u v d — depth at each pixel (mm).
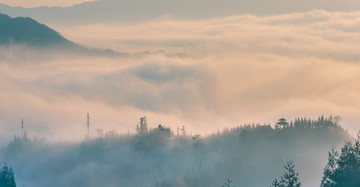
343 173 109188
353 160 109688
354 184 105688
